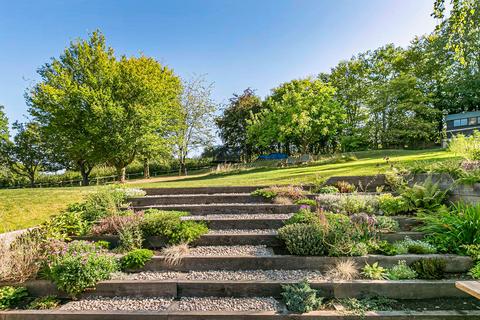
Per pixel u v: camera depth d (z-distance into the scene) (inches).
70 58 605.0
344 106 970.7
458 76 845.8
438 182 223.6
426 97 818.2
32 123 952.9
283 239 177.0
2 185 1080.2
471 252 149.3
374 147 938.7
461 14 193.3
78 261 146.6
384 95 837.8
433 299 133.0
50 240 173.5
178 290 143.0
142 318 123.2
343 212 209.3
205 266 161.2
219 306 130.0
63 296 145.2
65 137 582.9
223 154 1189.7
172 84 745.6
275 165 733.3
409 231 186.2
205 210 242.2
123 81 564.4
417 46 903.7
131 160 575.5
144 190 298.8
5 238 175.2
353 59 1000.9
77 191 297.7
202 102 900.6
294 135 823.1
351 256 156.7
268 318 119.7
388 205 211.6
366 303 128.3
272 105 820.6
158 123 569.6
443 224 170.9
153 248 185.8
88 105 519.8
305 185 285.4
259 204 245.8
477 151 230.4
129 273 158.1
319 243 163.6
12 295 139.2
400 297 134.5
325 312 121.5
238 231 202.4
